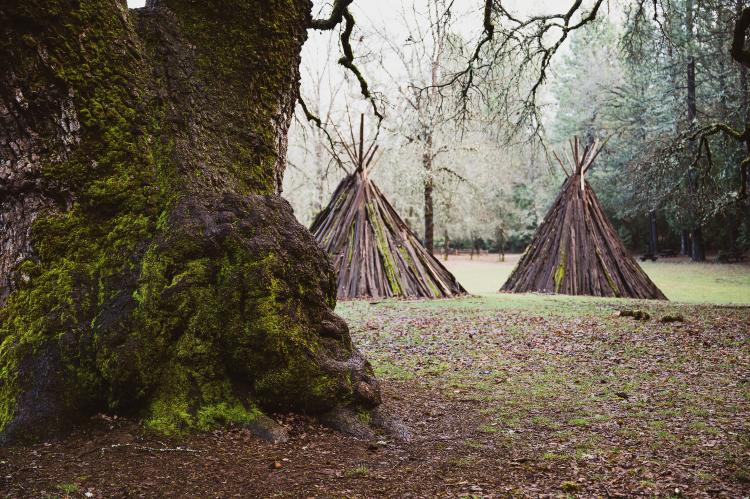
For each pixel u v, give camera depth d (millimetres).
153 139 4676
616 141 37531
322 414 4602
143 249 4395
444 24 10539
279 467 3775
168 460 3721
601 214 18094
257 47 5141
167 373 4219
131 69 4617
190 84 4887
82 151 4387
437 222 32625
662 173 21297
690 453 4352
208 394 4254
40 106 4223
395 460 4117
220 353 4355
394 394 6145
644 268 31828
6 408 3930
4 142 4289
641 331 10070
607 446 4539
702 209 20203
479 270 33625
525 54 13000
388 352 8625
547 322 11227
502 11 11172
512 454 4340
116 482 3398
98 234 4414
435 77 19906
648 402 5930
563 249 17703
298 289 4680
